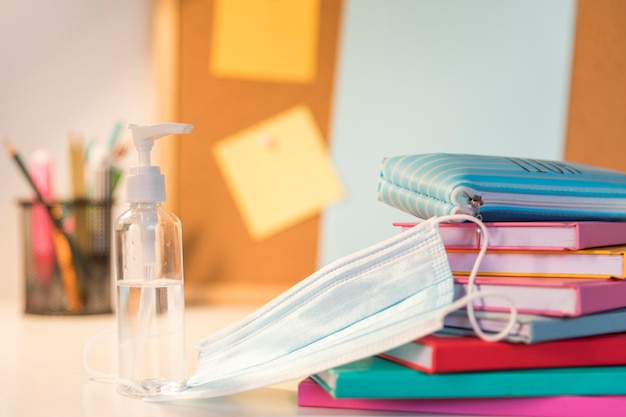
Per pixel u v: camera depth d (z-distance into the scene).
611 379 0.49
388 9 1.14
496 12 1.13
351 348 0.48
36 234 1.02
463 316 0.50
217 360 0.58
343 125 1.15
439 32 1.14
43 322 0.97
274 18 1.15
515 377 0.48
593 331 0.50
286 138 1.16
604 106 1.12
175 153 1.14
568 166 0.63
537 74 1.13
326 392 0.51
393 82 1.14
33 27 1.17
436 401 0.49
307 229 1.15
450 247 0.55
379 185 0.65
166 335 0.57
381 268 0.53
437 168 0.57
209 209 1.15
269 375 0.50
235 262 1.15
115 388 0.58
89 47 1.18
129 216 0.57
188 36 1.15
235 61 1.15
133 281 0.57
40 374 0.64
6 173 1.18
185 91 1.15
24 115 1.18
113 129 1.18
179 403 0.53
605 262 0.52
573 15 1.12
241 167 1.15
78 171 1.04
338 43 1.15
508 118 1.13
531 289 0.49
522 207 0.55
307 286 0.55
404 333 0.46
